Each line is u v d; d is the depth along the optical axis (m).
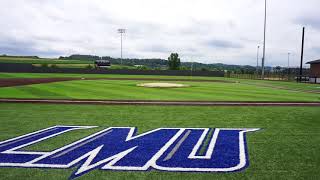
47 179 4.47
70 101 14.06
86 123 8.74
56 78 40.50
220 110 11.63
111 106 12.55
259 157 5.56
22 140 6.75
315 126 8.50
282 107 12.73
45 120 9.16
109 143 6.56
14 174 4.68
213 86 28.56
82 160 5.38
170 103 13.70
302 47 48.00
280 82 42.03
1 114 10.20
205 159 5.48
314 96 18.33
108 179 4.47
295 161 5.31
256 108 12.31
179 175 4.66
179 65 88.19
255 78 57.72
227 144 6.53
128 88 23.89
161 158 5.53
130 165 5.12
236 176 4.62
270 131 7.82
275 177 4.56
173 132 7.67
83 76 50.41
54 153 5.79
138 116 10.04
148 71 67.44
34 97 16.06
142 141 6.76
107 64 92.12
